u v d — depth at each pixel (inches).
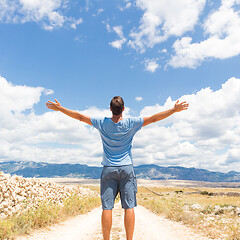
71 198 563.2
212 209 486.0
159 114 112.3
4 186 333.4
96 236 221.3
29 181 469.4
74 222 354.0
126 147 112.8
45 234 244.1
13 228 239.1
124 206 111.9
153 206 700.0
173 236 237.6
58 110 115.0
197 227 297.7
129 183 111.0
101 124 111.8
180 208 453.4
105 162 111.6
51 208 368.2
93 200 806.5
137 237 218.1
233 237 224.4
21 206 335.0
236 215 400.8
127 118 113.0
